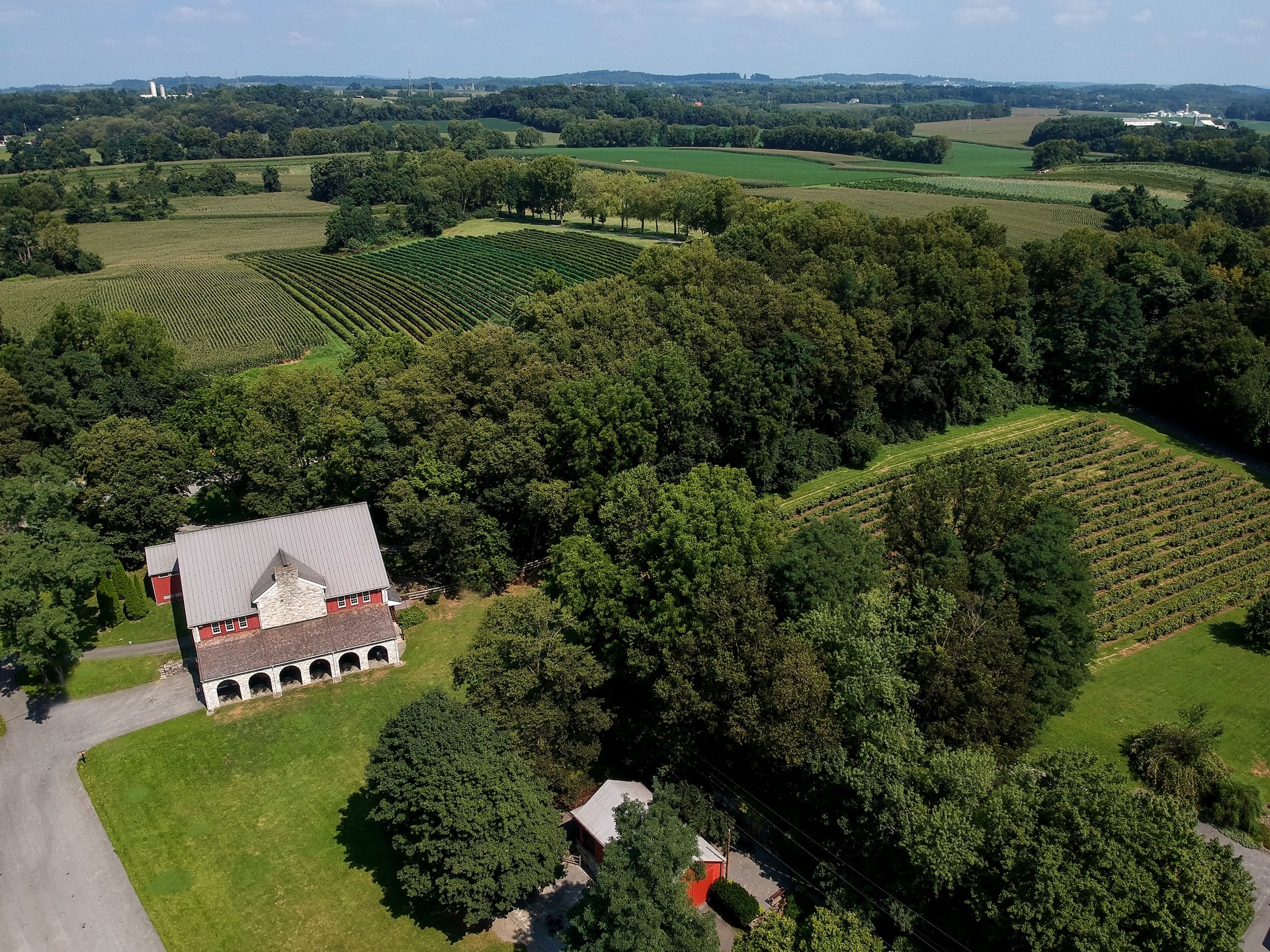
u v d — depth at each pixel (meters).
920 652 57.97
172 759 68.12
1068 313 129.88
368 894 56.62
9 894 56.53
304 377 102.62
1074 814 43.22
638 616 65.88
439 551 91.44
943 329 119.00
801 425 114.75
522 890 52.56
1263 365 112.88
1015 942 43.44
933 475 71.38
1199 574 91.00
